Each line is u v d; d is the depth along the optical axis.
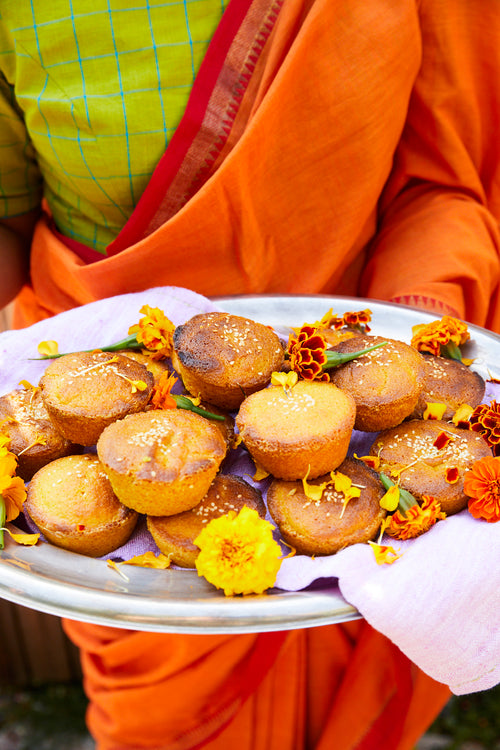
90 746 1.32
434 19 0.84
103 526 0.64
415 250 0.88
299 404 0.66
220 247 0.85
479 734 1.31
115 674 0.90
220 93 0.81
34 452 0.69
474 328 0.78
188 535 0.64
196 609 0.59
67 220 0.93
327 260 0.88
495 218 0.95
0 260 0.97
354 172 0.84
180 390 0.73
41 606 0.59
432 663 0.61
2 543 0.63
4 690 1.43
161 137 0.83
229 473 0.70
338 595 0.60
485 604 0.61
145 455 0.63
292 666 0.90
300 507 0.65
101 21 0.79
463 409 0.70
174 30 0.80
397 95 0.83
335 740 0.94
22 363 0.75
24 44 0.81
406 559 0.61
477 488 0.63
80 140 0.84
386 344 0.71
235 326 0.71
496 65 0.85
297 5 0.77
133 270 0.85
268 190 0.83
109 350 0.74
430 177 0.91
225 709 0.90
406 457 0.67
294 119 0.80
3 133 0.89
